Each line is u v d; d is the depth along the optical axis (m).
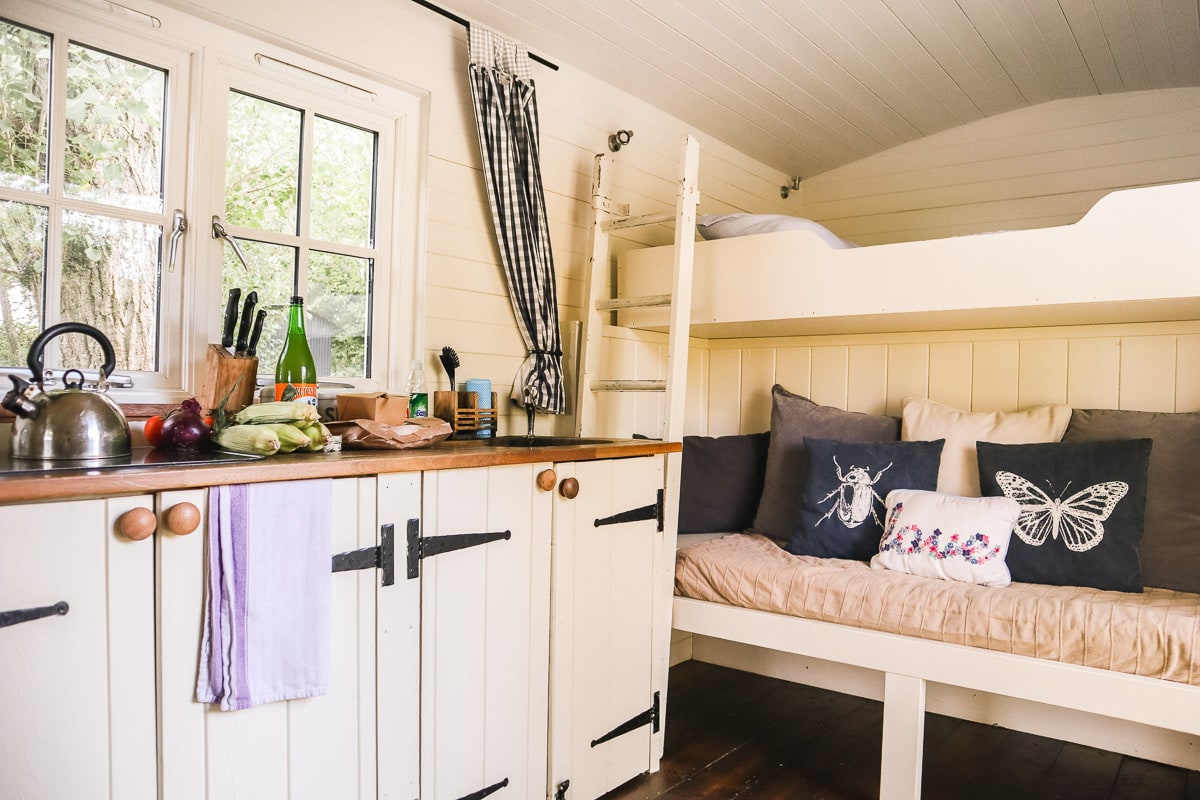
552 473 1.89
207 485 1.28
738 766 2.35
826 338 3.23
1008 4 2.70
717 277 2.75
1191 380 2.53
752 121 3.45
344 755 1.48
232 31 1.96
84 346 1.77
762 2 2.58
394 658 1.57
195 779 1.28
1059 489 2.29
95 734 1.18
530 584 1.88
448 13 2.37
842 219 4.11
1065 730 2.59
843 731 2.63
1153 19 2.80
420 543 1.61
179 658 1.26
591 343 2.78
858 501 2.53
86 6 1.73
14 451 1.38
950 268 2.32
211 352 1.81
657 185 3.25
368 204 2.31
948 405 2.97
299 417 1.65
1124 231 2.08
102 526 1.19
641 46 2.74
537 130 2.62
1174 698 1.77
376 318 2.31
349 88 2.20
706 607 2.41
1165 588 2.21
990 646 1.99
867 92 3.30
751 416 3.40
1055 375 2.77
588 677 2.05
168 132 1.89
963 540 2.24
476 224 2.52
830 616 2.21
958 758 2.45
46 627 1.13
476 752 1.74
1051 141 3.58
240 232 2.01
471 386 2.41
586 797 2.05
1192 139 3.32
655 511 2.30
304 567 1.40
